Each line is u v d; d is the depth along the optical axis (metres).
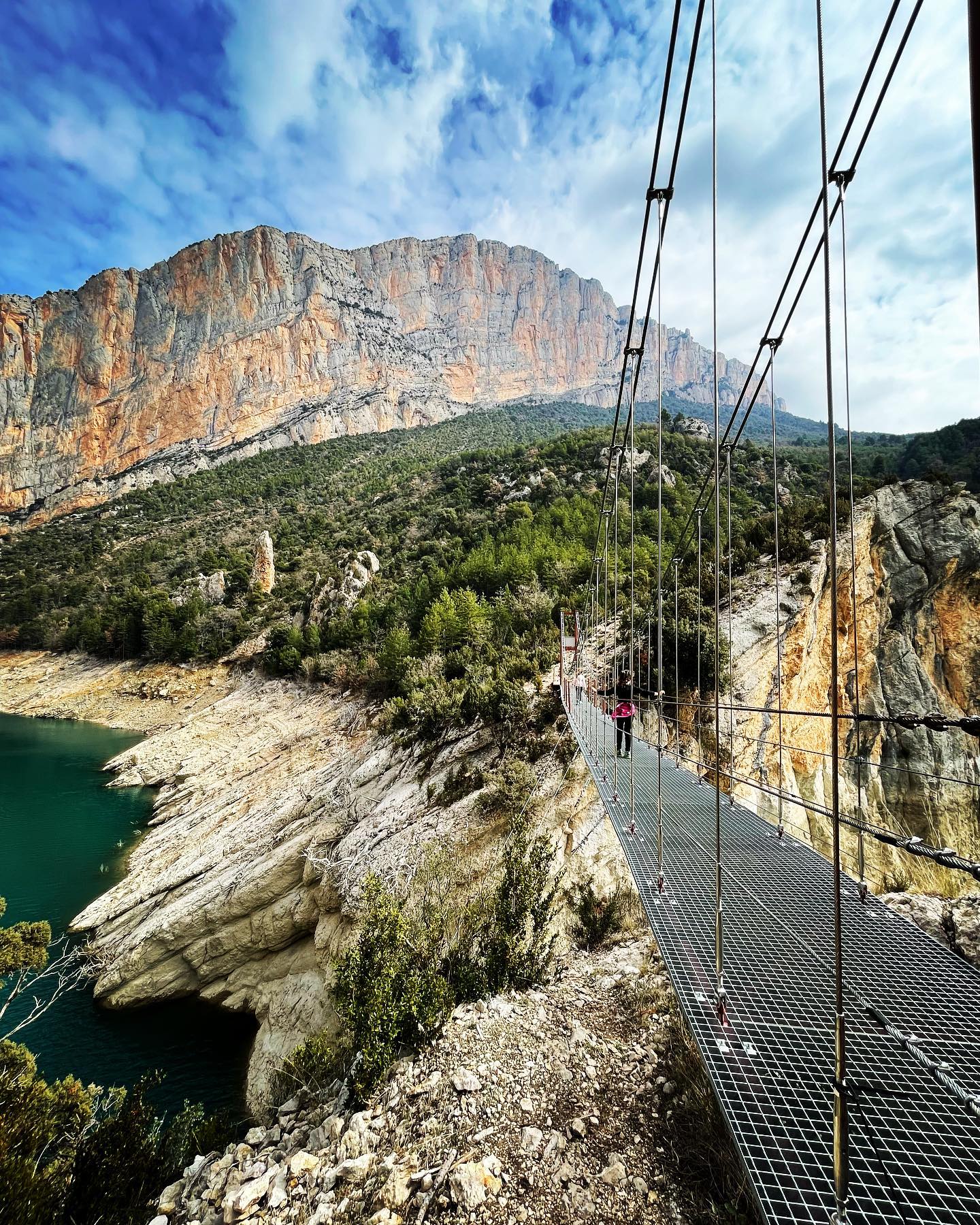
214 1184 7.05
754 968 4.70
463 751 22.91
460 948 9.93
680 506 50.56
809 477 48.94
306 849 22.83
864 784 19.44
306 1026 17.23
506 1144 5.52
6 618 94.19
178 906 23.06
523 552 51.81
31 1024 19.69
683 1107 5.36
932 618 23.34
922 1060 3.20
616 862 14.32
